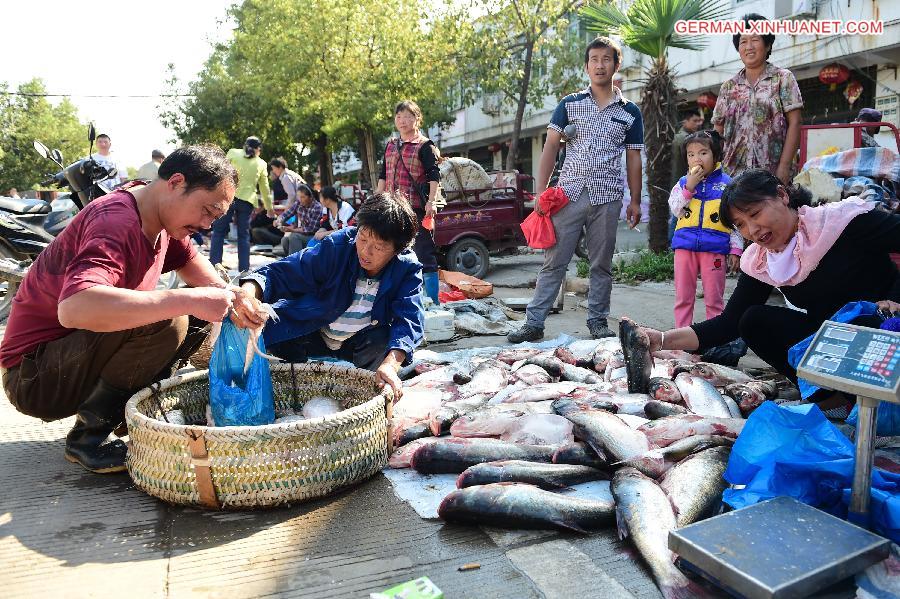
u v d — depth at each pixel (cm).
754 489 234
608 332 536
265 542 237
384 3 2014
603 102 528
